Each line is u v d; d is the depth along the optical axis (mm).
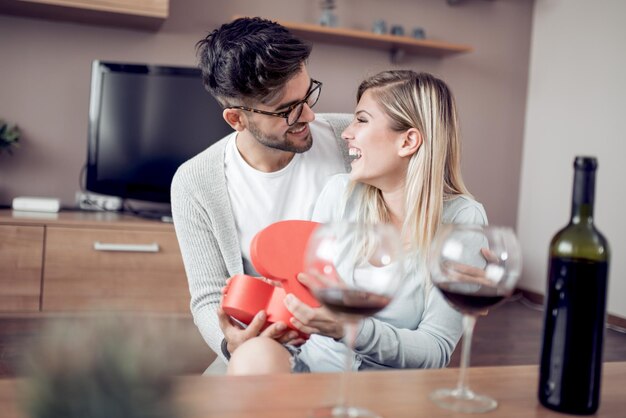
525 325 3883
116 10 3363
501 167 4777
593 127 4234
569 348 837
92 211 3668
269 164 1764
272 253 1193
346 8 4230
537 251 4652
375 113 1478
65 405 535
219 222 1743
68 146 3738
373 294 822
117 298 3277
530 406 863
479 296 857
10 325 3166
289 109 1649
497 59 4691
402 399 861
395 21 4363
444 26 4508
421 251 1416
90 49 3723
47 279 3207
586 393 832
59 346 558
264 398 838
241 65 1595
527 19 4746
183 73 3523
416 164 1451
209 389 862
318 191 1801
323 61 4207
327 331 1161
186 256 1781
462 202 1491
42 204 3467
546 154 4613
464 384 895
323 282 834
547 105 4617
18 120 3658
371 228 842
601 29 4191
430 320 1360
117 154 3578
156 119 3551
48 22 3648
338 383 915
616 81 4074
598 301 834
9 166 3674
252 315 1242
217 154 1794
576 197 855
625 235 3990
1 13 3553
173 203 1822
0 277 3166
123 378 548
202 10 3895
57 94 3699
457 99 4613
